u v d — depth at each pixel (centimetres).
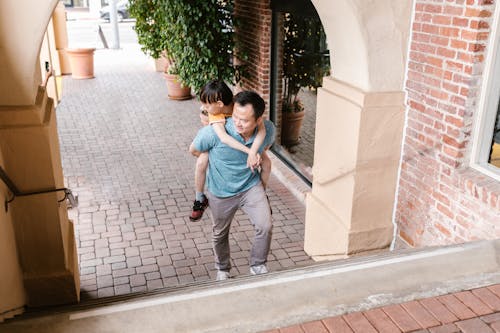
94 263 512
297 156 745
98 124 976
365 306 262
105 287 471
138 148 850
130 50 1903
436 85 390
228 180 387
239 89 934
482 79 359
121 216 611
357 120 423
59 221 353
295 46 722
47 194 342
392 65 416
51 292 371
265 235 397
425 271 291
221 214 406
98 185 700
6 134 320
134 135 914
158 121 999
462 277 286
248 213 402
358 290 275
